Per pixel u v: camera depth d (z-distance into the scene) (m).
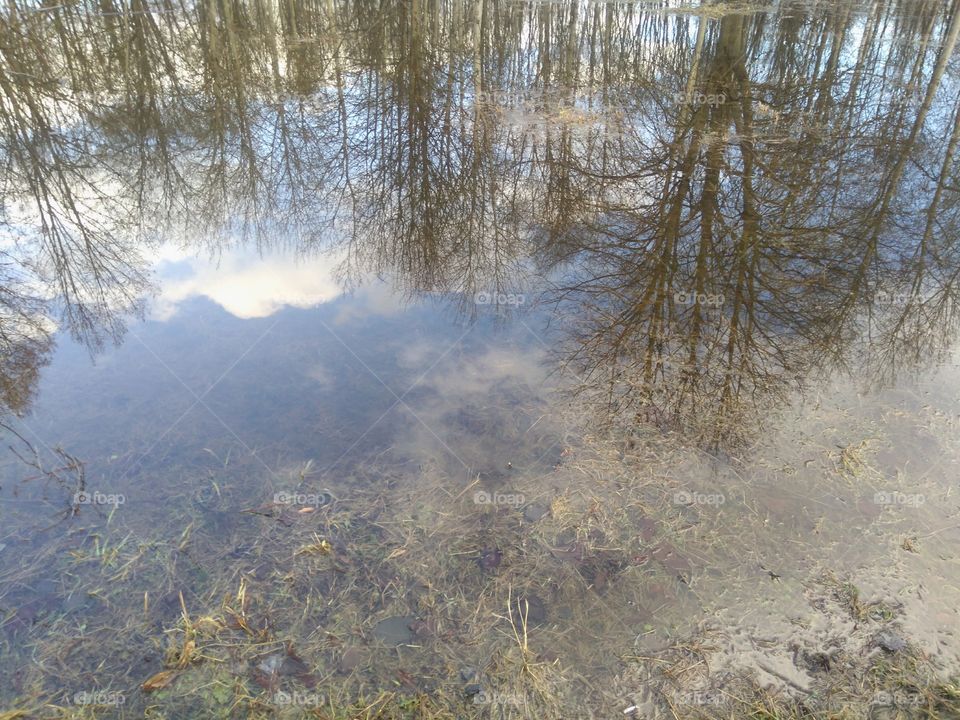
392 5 12.42
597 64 10.52
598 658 2.50
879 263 5.27
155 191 6.61
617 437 3.54
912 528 3.02
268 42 10.82
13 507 3.07
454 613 2.65
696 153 7.21
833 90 9.34
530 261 5.41
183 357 4.22
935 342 4.33
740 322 4.46
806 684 2.42
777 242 5.49
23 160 7.04
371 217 6.21
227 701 2.35
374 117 8.39
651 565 2.85
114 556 2.85
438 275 5.24
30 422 3.61
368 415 3.71
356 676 2.43
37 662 2.45
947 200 6.38
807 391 3.86
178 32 10.74
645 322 4.46
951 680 2.42
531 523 3.05
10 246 5.48
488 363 4.16
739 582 2.79
